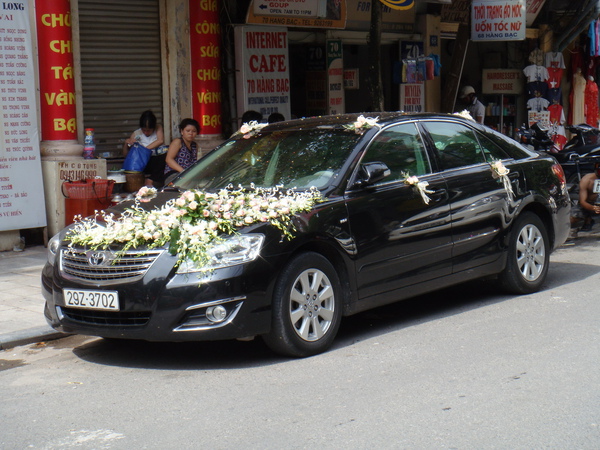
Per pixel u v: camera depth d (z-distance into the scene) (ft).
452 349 20.07
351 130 22.34
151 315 18.48
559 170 27.40
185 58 41.52
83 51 38.27
